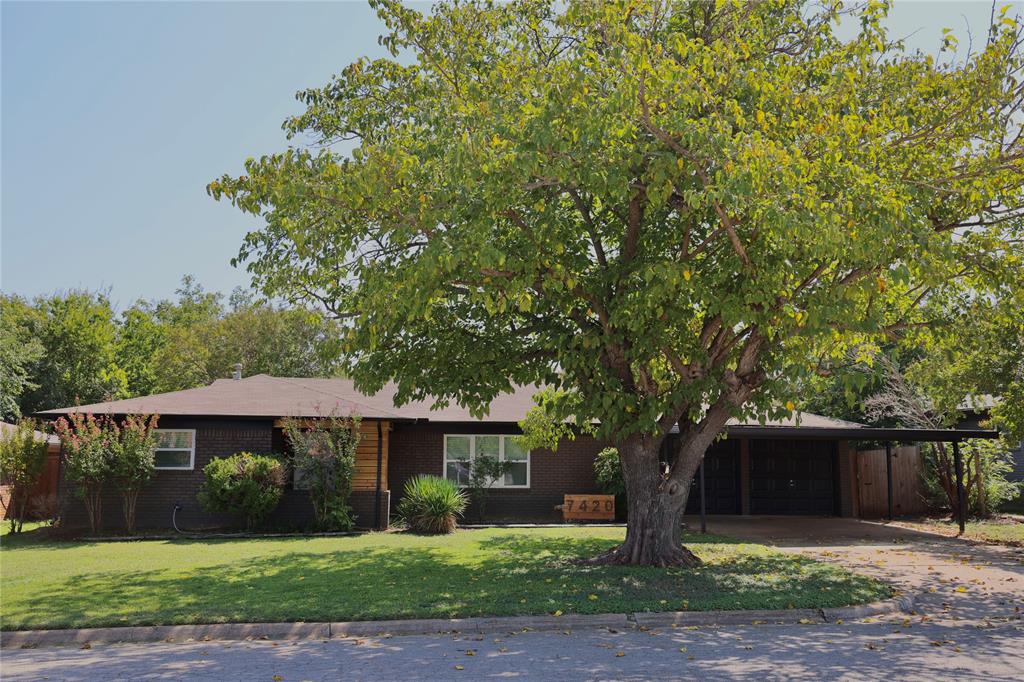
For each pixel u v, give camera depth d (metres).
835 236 9.17
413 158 10.22
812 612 10.62
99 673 7.75
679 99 9.80
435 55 13.38
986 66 11.12
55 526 19.77
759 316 11.14
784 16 13.52
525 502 22.75
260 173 11.15
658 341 11.75
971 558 15.88
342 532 19.62
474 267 10.21
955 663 8.02
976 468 24.59
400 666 7.97
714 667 7.86
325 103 13.84
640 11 11.75
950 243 10.34
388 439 22.17
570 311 12.24
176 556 15.35
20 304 45.16
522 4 14.02
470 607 10.39
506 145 10.19
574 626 10.00
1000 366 17.52
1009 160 11.77
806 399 15.73
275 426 20.92
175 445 20.39
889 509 24.19
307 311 14.00
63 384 43.94
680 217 11.98
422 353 13.23
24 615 10.03
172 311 62.34
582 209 12.49
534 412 17.95
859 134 10.61
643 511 13.81
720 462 25.52
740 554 15.28
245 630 9.63
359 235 11.41
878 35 11.21
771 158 9.59
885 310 13.97
